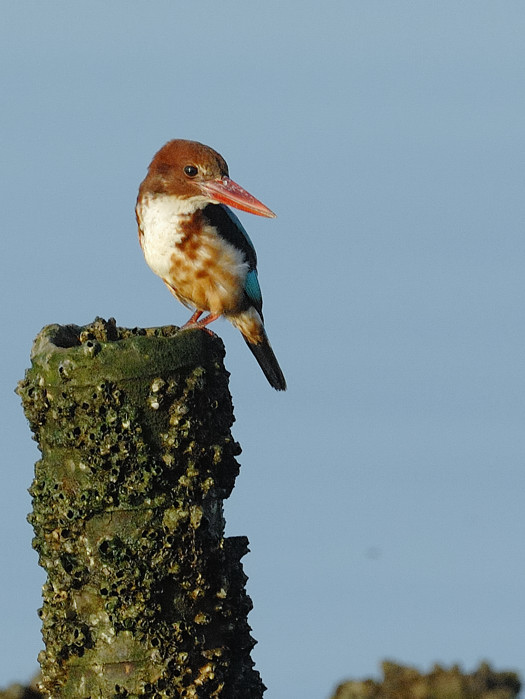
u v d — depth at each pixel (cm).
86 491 844
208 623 866
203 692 862
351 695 1040
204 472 870
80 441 845
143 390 845
